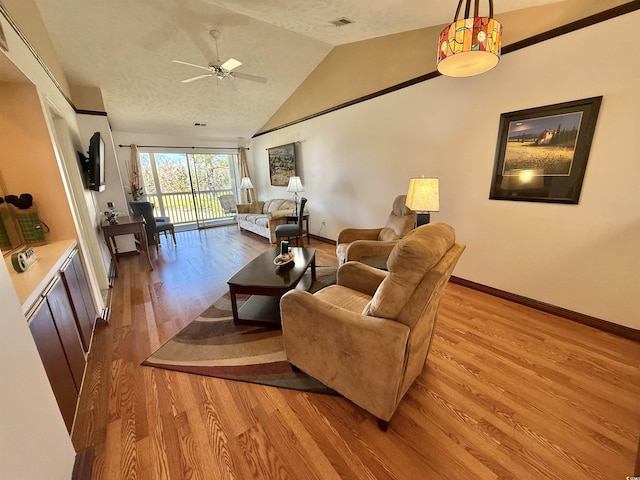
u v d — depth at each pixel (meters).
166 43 3.46
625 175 1.93
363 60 3.73
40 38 2.53
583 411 1.47
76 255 2.15
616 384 1.64
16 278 1.41
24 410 0.91
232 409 1.55
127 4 2.82
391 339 1.22
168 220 5.60
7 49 1.62
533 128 2.29
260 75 4.55
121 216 4.39
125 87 4.26
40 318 1.29
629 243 1.97
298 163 5.59
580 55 1.99
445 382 1.69
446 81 2.83
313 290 3.03
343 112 4.22
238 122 6.27
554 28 2.09
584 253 2.19
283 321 1.66
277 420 1.47
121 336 2.27
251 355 1.99
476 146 2.70
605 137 1.97
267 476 1.20
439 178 3.07
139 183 6.20
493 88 2.50
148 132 6.23
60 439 1.11
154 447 1.34
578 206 2.16
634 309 2.02
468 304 2.62
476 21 1.47
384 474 1.20
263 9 2.76
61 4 2.67
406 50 3.19
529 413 1.47
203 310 2.69
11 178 2.00
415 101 3.17
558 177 2.22
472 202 2.81
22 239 2.04
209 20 3.17
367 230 3.34
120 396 1.64
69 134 3.07
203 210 7.50
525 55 2.26
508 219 2.58
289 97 5.42
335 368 1.48
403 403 1.55
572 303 2.31
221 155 7.53
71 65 3.55
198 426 1.44
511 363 1.83
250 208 6.64
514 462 1.23
